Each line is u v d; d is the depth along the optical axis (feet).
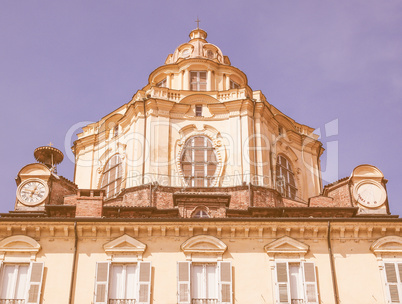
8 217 125.70
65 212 140.05
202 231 125.49
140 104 171.63
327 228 126.00
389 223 126.31
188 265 121.80
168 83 187.93
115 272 122.11
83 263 122.21
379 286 121.39
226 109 172.55
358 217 134.92
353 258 124.06
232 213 143.23
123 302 119.03
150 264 121.70
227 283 120.37
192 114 172.65
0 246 122.42
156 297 119.14
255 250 124.16
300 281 122.01
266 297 119.85
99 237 124.77
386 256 124.16
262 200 156.56
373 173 151.94
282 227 125.90
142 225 124.88
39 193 153.69
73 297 118.93
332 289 121.08
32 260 121.90
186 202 146.72
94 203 132.77
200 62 188.03
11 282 120.57
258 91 179.22
